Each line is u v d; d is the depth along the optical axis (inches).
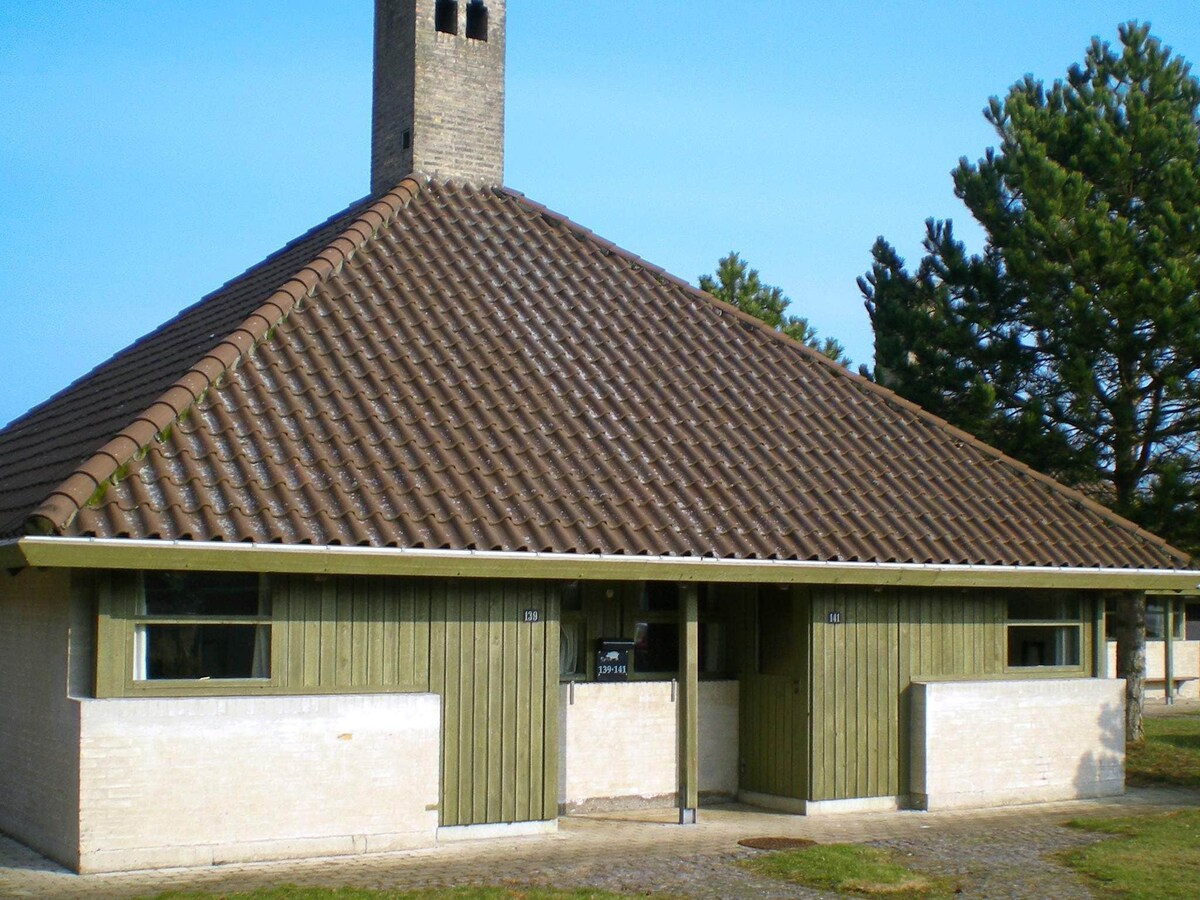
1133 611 889.5
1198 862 497.0
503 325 635.5
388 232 678.5
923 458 676.1
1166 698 1350.9
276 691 473.4
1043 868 486.0
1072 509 688.4
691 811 565.3
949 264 938.7
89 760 436.1
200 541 431.2
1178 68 928.3
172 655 462.3
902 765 621.3
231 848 456.8
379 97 797.2
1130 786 725.9
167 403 487.5
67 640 454.0
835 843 525.0
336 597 488.4
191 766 452.1
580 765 589.6
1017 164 890.7
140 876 434.0
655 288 738.8
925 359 928.3
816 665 598.9
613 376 631.8
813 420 669.3
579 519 514.0
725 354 698.2
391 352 579.2
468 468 520.7
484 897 411.5
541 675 527.5
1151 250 844.0
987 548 614.5
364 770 482.3
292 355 548.1
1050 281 874.8
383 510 478.6
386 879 437.7
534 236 736.3
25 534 416.8
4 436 684.7
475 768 511.8
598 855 491.2
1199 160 888.3
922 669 631.2
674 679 619.8
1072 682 672.4
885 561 572.1
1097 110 900.6
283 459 486.6
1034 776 652.7
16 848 476.7
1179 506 844.0
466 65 774.5
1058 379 898.1
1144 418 880.9
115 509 431.5
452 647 509.0
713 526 546.6
